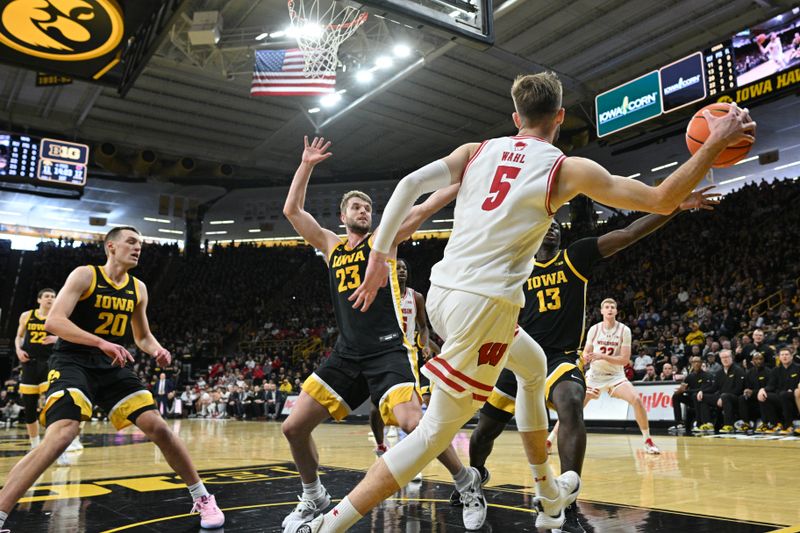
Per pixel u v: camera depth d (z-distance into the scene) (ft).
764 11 51.55
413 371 10.90
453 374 7.16
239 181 90.79
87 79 36.06
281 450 25.45
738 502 12.57
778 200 60.44
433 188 7.77
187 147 85.61
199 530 10.23
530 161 7.47
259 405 61.31
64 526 10.58
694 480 15.83
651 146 65.98
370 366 10.93
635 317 59.00
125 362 10.71
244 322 91.30
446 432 7.20
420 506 12.05
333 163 91.35
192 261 96.07
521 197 7.29
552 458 20.65
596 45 59.26
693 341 45.52
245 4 53.36
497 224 7.30
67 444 10.21
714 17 53.42
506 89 69.62
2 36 30.25
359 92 69.26
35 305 86.12
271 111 75.56
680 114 58.95
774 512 11.45
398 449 7.11
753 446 25.50
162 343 81.35
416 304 19.84
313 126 75.56
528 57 61.57
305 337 81.76
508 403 11.67
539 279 12.07
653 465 19.20
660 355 43.21
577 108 71.05
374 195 94.79
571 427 10.36
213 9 53.98
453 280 7.38
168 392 64.23
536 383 9.23
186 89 69.62
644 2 52.24
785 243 55.62
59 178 69.41
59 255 92.12
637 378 42.70
